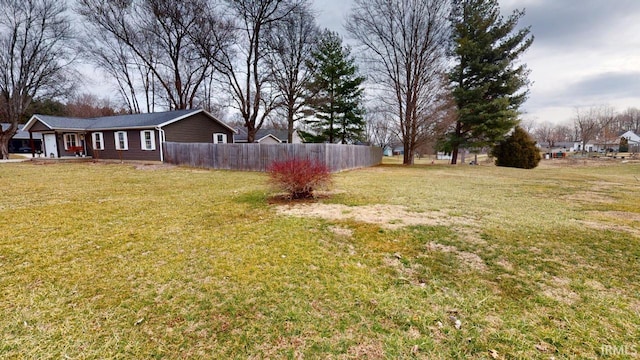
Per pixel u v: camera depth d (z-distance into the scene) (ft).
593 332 6.52
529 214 16.48
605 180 33.94
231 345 6.22
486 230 13.47
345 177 35.86
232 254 10.91
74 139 67.92
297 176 20.49
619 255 10.60
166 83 76.02
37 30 61.52
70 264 10.02
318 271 9.60
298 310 7.45
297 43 63.77
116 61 74.13
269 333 6.60
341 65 64.90
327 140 72.84
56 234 13.07
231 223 14.88
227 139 69.21
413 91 59.11
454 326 6.84
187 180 31.48
